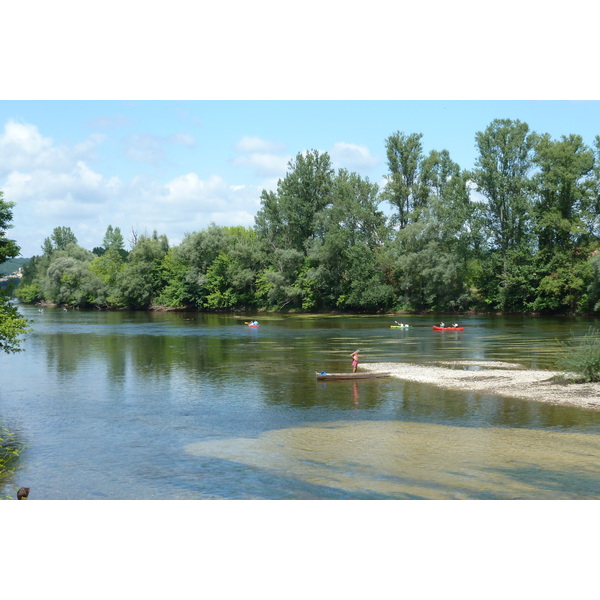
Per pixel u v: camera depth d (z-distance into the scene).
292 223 101.69
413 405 23.62
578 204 78.69
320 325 68.94
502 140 84.38
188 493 14.28
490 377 29.42
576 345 44.06
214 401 25.27
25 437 19.78
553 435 18.88
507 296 82.94
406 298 90.19
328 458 16.91
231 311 107.38
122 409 23.94
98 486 14.94
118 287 120.06
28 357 40.09
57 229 193.88
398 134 96.00
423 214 89.31
